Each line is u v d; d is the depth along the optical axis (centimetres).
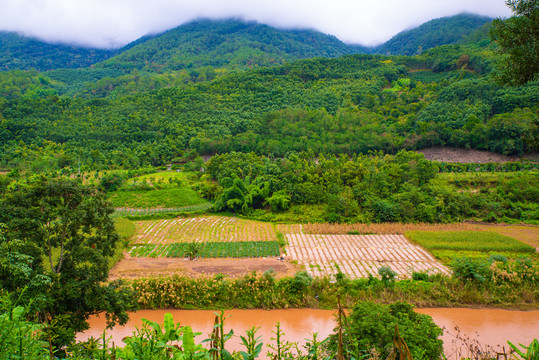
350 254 4644
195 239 5288
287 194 6688
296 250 4797
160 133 10669
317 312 3253
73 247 2256
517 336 2803
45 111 11894
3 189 5984
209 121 11438
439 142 9225
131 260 4403
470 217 6222
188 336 891
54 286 2100
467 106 10275
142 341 903
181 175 8450
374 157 8906
